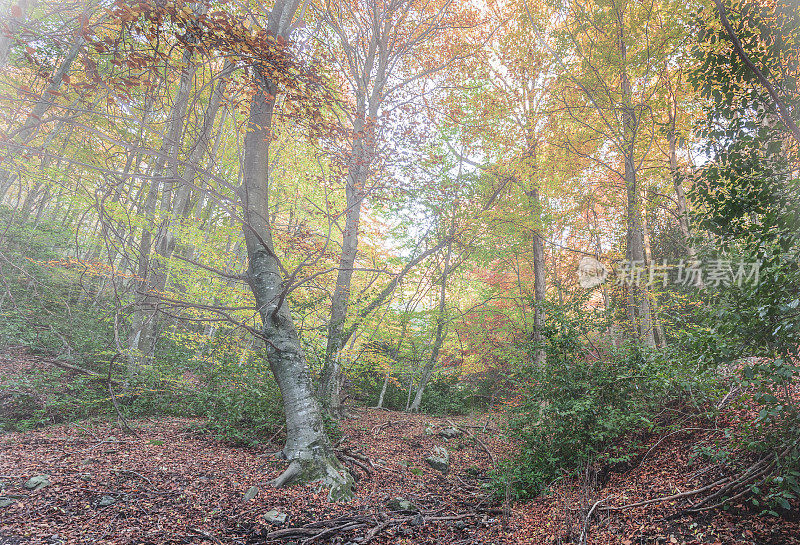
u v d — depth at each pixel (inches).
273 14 284.2
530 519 216.5
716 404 240.5
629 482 223.9
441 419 565.3
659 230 597.6
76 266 354.0
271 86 252.1
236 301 398.0
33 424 295.3
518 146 530.0
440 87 529.7
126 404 357.4
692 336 173.3
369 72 516.1
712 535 159.8
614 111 444.8
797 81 169.3
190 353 534.9
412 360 649.0
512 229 479.8
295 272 256.7
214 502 199.9
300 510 205.2
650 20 403.5
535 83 558.6
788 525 150.8
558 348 285.4
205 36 181.5
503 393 579.5
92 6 208.5
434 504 251.3
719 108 183.3
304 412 254.2
